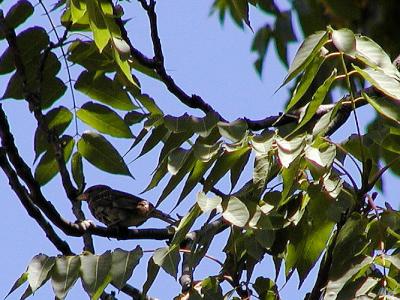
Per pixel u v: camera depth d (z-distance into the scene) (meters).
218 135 9.20
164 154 9.27
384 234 8.82
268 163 8.70
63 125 12.32
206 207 8.65
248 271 9.87
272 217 9.48
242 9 10.82
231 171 8.92
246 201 8.74
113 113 12.32
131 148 9.76
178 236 8.82
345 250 8.58
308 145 8.62
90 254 9.55
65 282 9.31
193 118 9.26
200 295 9.39
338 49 8.30
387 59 8.32
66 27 12.23
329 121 8.66
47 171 12.41
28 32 12.16
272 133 8.80
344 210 9.03
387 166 8.94
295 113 12.90
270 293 9.91
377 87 8.20
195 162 8.97
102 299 12.06
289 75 8.33
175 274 8.84
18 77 12.14
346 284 8.39
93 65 12.28
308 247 9.52
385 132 9.36
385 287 8.33
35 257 9.50
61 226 12.23
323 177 8.90
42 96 12.27
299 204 9.53
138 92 12.25
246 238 9.63
